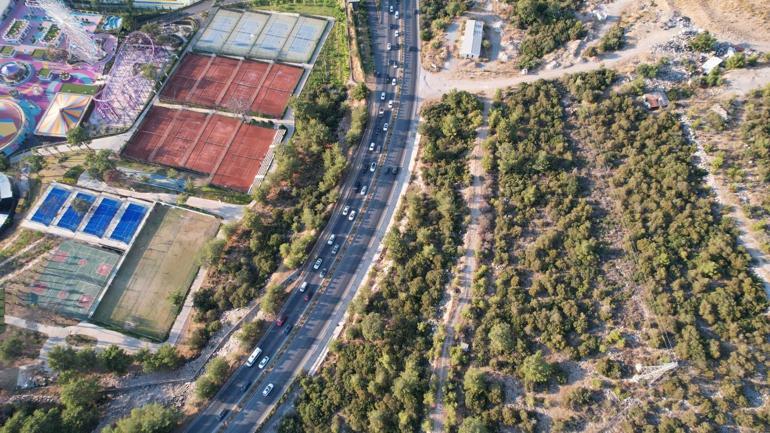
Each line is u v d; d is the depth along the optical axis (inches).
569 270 5536.4
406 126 7603.4
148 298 6284.5
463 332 5344.5
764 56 6948.8
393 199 6914.4
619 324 5142.7
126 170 7426.2
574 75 7317.9
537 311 5270.7
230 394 5521.7
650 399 4677.7
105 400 5482.3
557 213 5979.3
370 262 6387.8
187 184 7116.1
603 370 4817.9
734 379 4638.3
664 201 5846.5
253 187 7283.5
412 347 5398.6
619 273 5462.6
